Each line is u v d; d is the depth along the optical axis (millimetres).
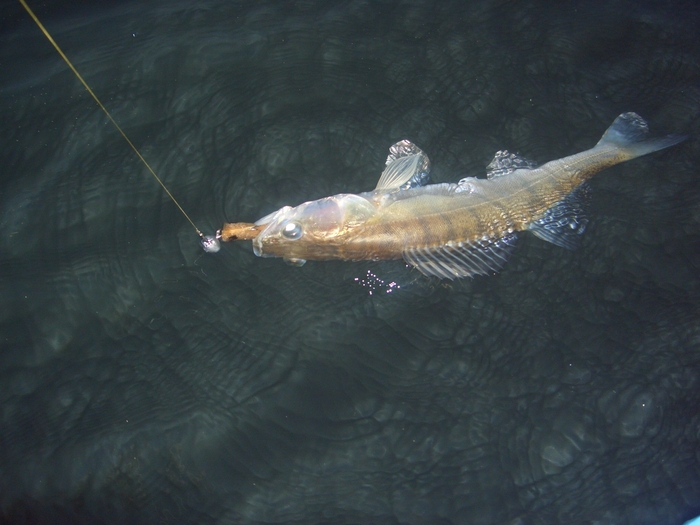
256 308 591
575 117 681
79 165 647
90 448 527
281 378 563
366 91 692
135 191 632
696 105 687
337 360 571
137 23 743
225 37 723
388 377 565
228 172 640
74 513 509
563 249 612
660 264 602
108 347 572
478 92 694
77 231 614
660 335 573
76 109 676
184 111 676
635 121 650
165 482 523
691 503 520
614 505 523
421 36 735
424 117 677
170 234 613
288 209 584
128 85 689
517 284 601
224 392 556
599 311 588
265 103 682
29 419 539
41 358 563
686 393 551
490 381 565
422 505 522
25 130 665
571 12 758
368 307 591
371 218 576
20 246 605
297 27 736
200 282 598
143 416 542
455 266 583
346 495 524
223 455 534
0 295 581
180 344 574
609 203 627
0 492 510
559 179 615
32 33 743
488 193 599
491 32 740
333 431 546
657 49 731
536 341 579
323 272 606
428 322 587
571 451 541
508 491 528
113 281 594
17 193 632
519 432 547
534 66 714
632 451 539
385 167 633
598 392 556
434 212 583
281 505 520
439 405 557
